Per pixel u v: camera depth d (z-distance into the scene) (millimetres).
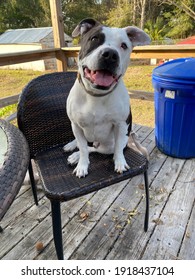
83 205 1881
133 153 1532
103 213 1799
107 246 1534
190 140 2326
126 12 18000
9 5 22891
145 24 17922
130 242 1555
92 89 1228
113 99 1292
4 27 23016
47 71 13055
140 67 11750
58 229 1234
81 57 1300
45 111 1728
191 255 1452
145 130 3125
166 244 1528
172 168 2309
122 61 1290
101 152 1598
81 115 1344
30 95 1670
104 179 1304
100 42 1225
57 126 1789
